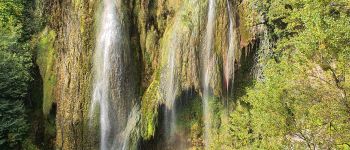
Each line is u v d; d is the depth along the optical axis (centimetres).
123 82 1764
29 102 1945
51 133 1881
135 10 1786
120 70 1761
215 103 1642
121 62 1761
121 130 1753
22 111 1805
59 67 1853
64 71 1825
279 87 984
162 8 1753
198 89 1617
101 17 1770
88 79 1769
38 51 1966
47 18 2005
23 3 2083
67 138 1788
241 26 1596
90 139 1769
